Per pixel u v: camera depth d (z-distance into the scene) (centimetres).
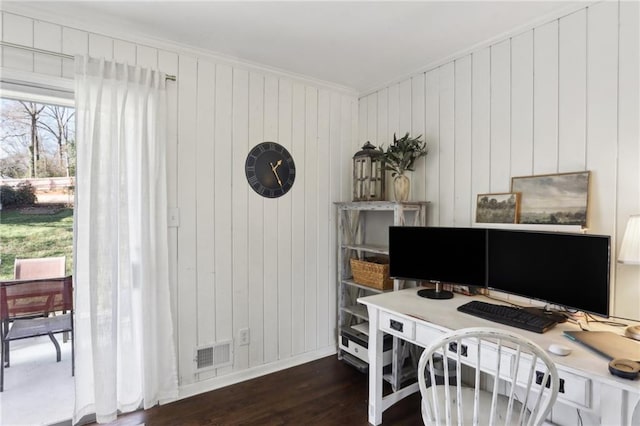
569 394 126
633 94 165
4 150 192
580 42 183
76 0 181
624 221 168
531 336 154
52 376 204
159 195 221
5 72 183
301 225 291
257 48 237
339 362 293
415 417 214
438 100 254
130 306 208
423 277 223
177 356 235
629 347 133
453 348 165
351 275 305
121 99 206
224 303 254
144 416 212
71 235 211
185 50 234
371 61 257
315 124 298
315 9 190
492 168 221
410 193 275
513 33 210
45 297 204
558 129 191
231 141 255
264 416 215
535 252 175
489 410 148
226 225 254
